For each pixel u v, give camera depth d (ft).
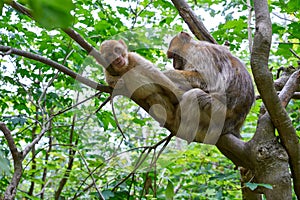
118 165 15.37
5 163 7.90
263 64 12.91
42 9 2.95
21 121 20.66
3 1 3.25
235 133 16.19
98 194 17.34
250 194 15.67
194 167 28.09
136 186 20.27
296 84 14.85
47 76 23.21
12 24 21.84
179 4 17.97
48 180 24.45
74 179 20.47
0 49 13.44
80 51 21.57
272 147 13.55
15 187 13.44
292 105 26.55
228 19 21.77
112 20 22.58
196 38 19.20
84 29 22.98
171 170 20.81
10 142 14.01
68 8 2.98
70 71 13.89
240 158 14.01
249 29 17.89
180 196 27.53
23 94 23.29
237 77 16.71
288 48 20.27
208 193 22.39
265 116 14.28
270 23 13.43
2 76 22.61
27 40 22.99
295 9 19.98
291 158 13.83
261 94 13.15
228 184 24.53
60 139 25.61
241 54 31.65
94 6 22.03
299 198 14.43
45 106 26.37
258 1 13.73
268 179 13.20
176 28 23.73
